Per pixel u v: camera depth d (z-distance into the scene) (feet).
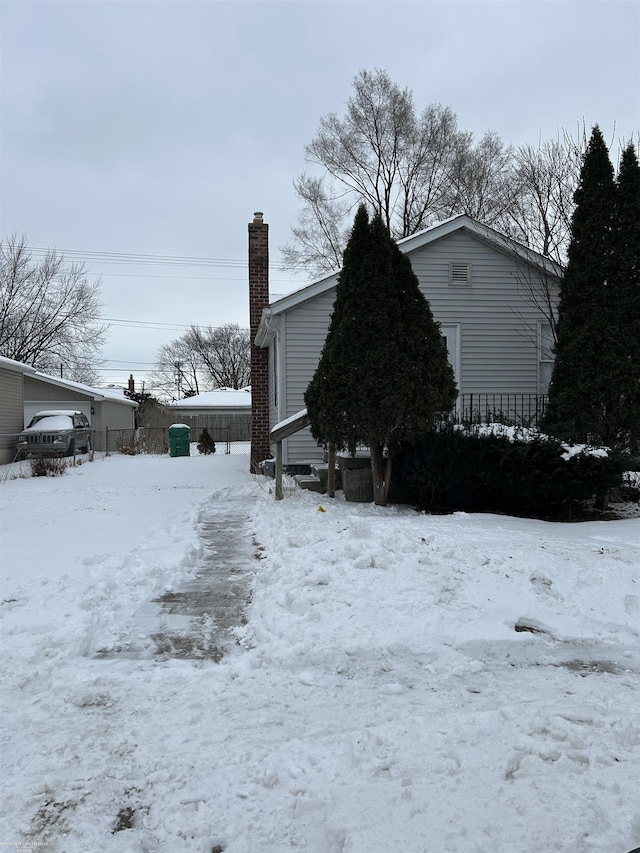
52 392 96.02
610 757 10.29
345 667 14.79
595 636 16.51
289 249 107.14
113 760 10.64
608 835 8.30
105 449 94.27
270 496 37.65
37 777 10.14
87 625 16.56
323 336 45.62
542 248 51.67
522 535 24.02
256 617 17.54
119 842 8.66
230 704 12.80
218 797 9.61
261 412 55.77
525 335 46.70
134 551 24.56
